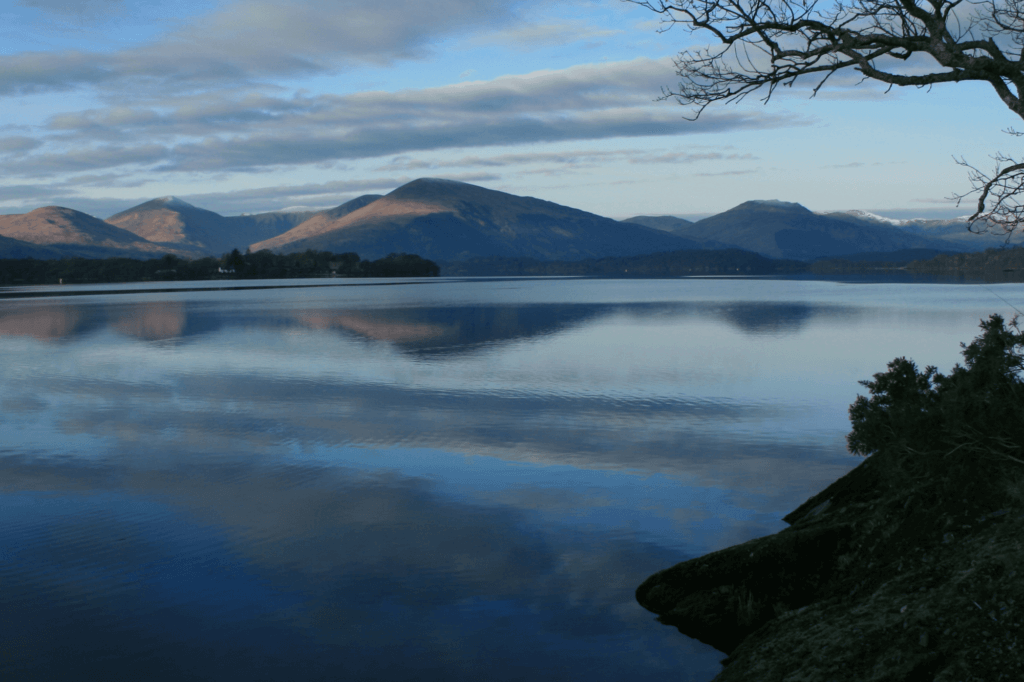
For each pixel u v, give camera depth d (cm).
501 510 1511
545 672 927
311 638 1014
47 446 2059
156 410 2569
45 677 922
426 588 1160
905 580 814
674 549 1298
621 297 12612
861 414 1067
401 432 2200
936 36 850
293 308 9412
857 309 8444
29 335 5741
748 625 977
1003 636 634
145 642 1005
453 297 12875
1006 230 934
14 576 1205
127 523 1446
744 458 1883
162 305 10512
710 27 969
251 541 1348
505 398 2769
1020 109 827
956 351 4266
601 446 2019
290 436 2159
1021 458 869
